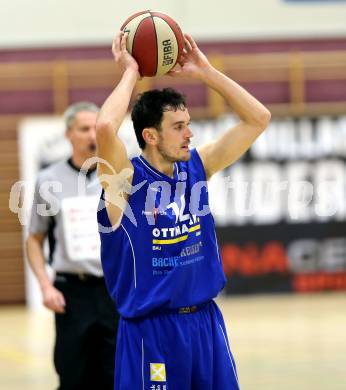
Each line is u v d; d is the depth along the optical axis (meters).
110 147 8.66
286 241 29.11
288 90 31.03
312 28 31.00
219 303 28.17
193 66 9.38
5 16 29.77
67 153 28.75
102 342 11.90
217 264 9.35
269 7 30.83
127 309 9.09
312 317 24.59
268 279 29.17
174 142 9.01
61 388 12.05
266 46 30.92
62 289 12.01
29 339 22.84
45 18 29.89
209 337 9.19
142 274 9.02
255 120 9.35
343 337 21.19
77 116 12.12
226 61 30.62
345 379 16.50
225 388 9.16
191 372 9.08
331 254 29.36
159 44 9.13
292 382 16.34
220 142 9.50
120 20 30.09
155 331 9.00
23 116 29.98
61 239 11.93
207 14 30.56
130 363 9.06
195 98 30.77
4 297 29.56
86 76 30.22
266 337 21.58
